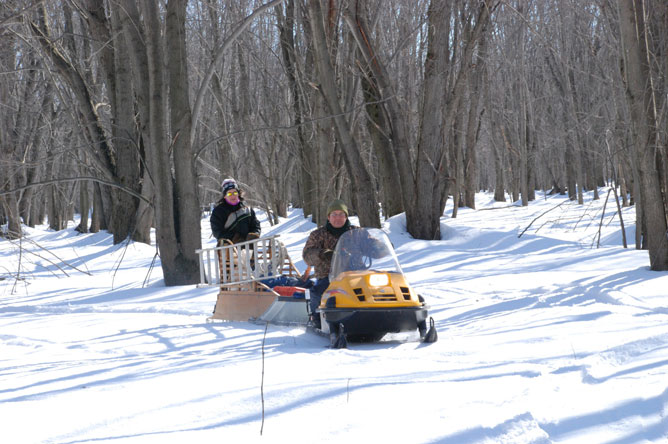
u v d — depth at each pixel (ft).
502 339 20.98
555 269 46.68
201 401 13.26
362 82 73.26
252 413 12.26
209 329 27.55
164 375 16.85
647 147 39.32
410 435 10.53
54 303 43.80
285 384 14.51
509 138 171.12
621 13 40.19
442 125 69.62
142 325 30.30
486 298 33.91
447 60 67.15
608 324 22.34
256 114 133.18
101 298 45.32
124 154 81.00
